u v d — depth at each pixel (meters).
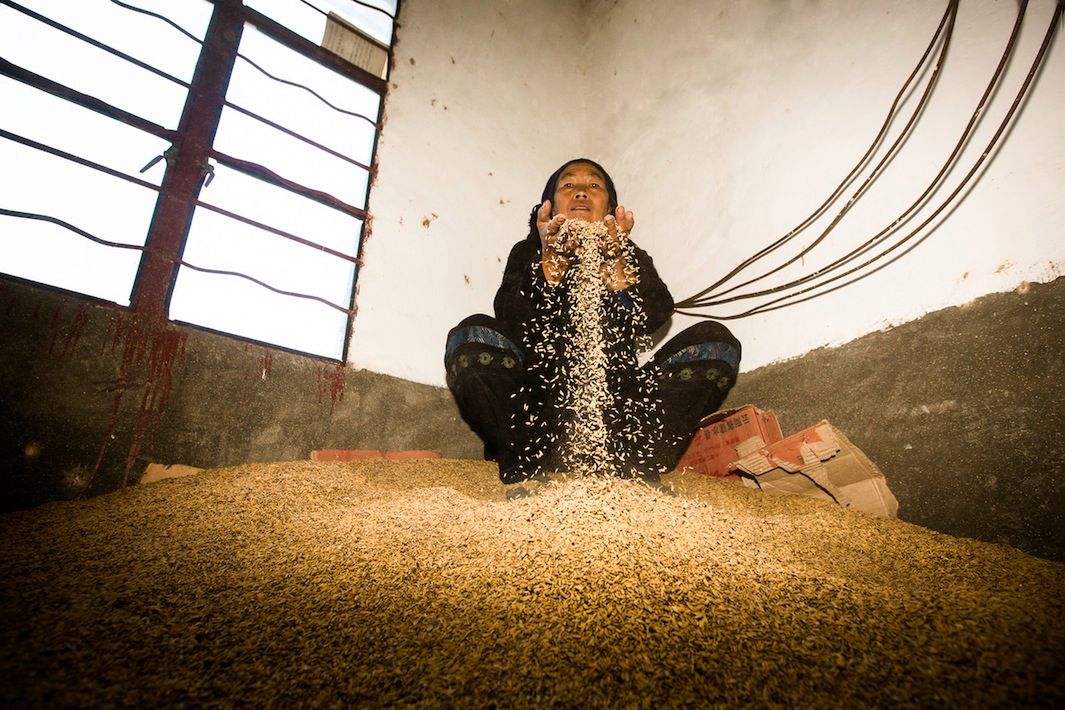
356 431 2.61
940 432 1.84
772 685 0.78
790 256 2.53
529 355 1.95
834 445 1.86
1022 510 1.60
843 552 1.42
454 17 3.91
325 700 0.79
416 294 3.06
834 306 2.29
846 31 2.58
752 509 1.85
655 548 1.21
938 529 1.77
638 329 2.15
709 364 1.85
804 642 0.87
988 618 0.92
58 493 1.81
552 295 1.99
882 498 1.81
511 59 4.15
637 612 0.96
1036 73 1.82
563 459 1.78
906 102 2.22
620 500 1.49
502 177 3.74
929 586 1.19
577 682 0.81
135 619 0.97
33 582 1.09
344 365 2.68
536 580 1.08
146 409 2.05
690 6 3.68
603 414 1.80
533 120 4.10
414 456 2.63
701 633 0.91
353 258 2.89
